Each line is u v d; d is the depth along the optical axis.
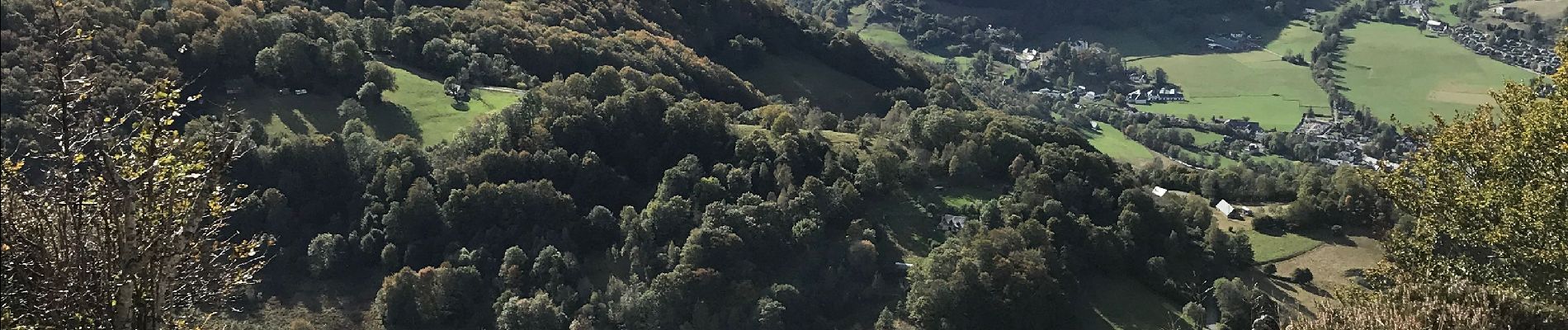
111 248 11.41
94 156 11.34
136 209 11.43
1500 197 19.64
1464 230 21.23
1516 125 21.03
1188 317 42.59
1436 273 21.00
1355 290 21.20
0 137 13.30
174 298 12.27
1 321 11.14
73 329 11.44
